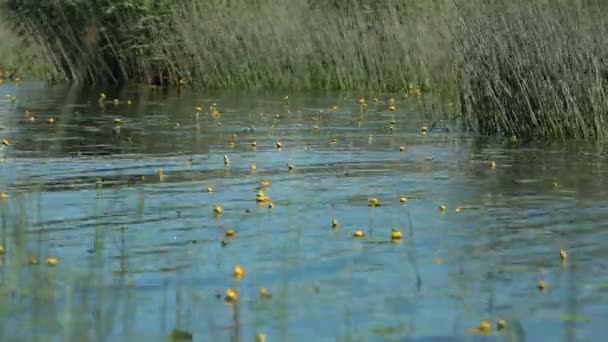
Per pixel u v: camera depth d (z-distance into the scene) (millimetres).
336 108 27891
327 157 19875
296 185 17078
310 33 33594
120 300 10875
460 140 21969
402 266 12188
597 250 12789
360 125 24438
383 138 22328
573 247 12945
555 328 10055
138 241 13359
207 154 20359
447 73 27031
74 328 9945
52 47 39188
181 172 18359
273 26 34219
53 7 38719
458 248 12969
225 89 34688
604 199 15742
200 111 27984
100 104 30453
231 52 34938
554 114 21938
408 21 32062
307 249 12969
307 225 14242
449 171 18281
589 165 18750
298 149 20891
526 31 22562
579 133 21688
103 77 38719
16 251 12484
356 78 32906
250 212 15055
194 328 10109
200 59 35469
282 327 10141
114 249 12969
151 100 31469
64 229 14000
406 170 18406
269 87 34375
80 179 17703
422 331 9992
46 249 12922
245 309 10664
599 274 11773
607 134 21453
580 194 16141
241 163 19266
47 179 17703
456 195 16156
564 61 21938
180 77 36438
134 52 38062
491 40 22906
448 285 11422
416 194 16266
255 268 12141
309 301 10906
